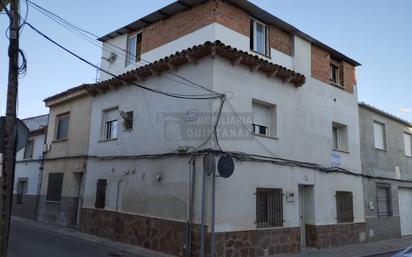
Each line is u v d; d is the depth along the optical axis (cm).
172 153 1182
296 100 1374
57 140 1838
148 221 1221
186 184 1123
